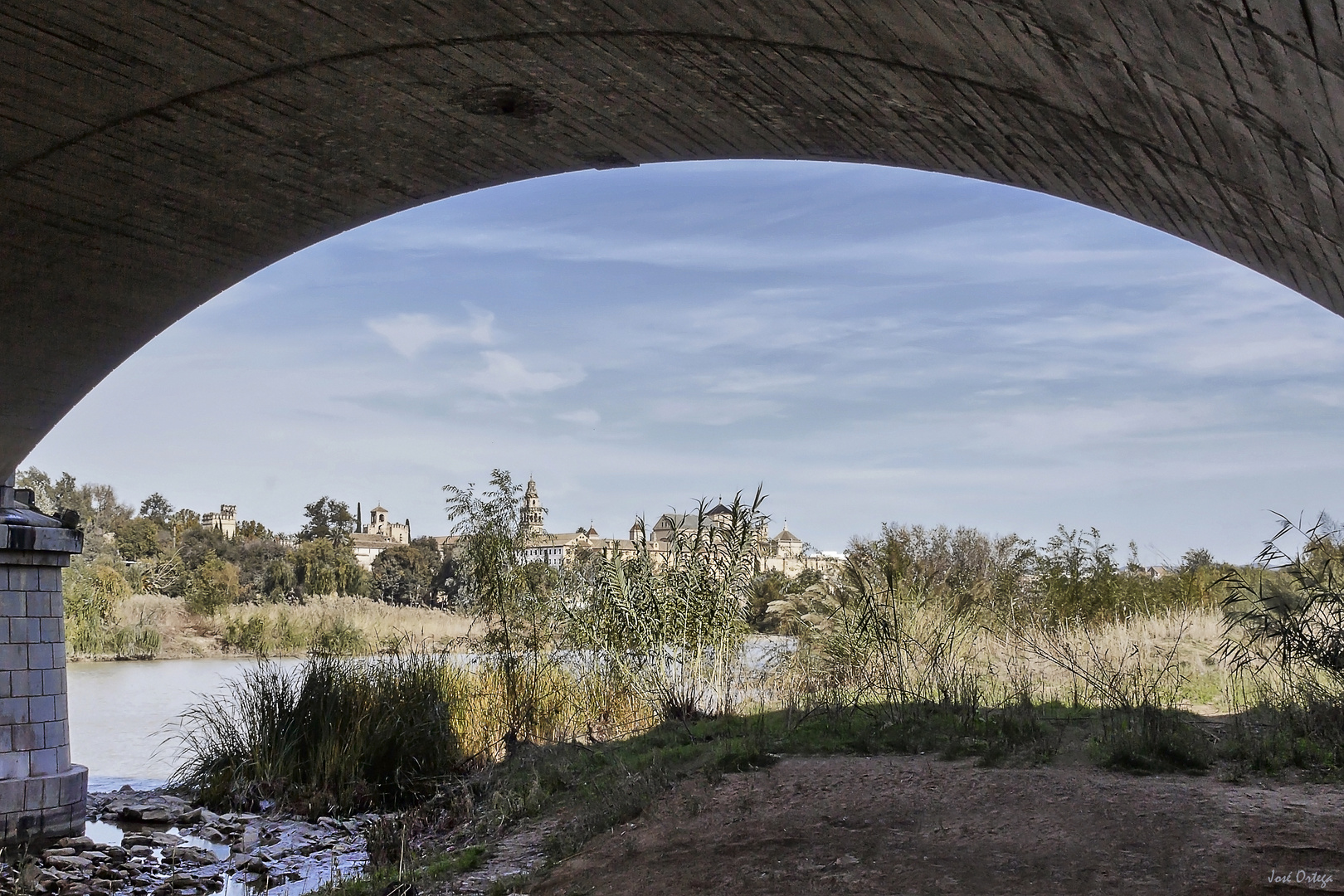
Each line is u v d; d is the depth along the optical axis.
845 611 11.18
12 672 9.64
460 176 9.32
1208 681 9.86
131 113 7.76
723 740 9.05
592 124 8.37
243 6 6.70
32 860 8.82
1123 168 6.56
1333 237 5.74
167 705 18.83
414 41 7.14
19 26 6.80
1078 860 5.09
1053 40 5.11
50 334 10.20
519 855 7.25
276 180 8.92
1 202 8.54
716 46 6.87
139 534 54.00
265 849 9.35
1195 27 4.17
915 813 6.16
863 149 8.22
